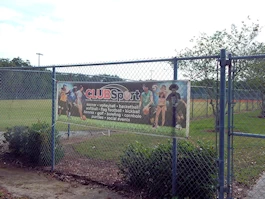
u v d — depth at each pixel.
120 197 4.57
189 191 4.20
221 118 3.71
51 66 6.00
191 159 4.21
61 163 6.66
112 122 4.96
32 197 4.58
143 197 4.50
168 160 4.41
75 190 4.92
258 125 10.05
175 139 4.22
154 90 4.38
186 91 4.03
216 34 16.17
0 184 5.21
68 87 5.76
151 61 4.45
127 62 4.73
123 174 5.12
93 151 8.02
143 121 4.52
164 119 4.25
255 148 8.57
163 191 4.41
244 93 4.30
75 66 5.70
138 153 4.81
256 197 4.62
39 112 10.68
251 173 6.02
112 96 4.96
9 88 8.18
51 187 5.08
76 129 11.10
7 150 7.49
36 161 6.56
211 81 6.63
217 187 3.82
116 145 8.77
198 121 10.79
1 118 9.98
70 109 5.72
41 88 7.97
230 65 3.71
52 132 6.12
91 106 5.32
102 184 5.14
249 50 13.62
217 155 3.97
